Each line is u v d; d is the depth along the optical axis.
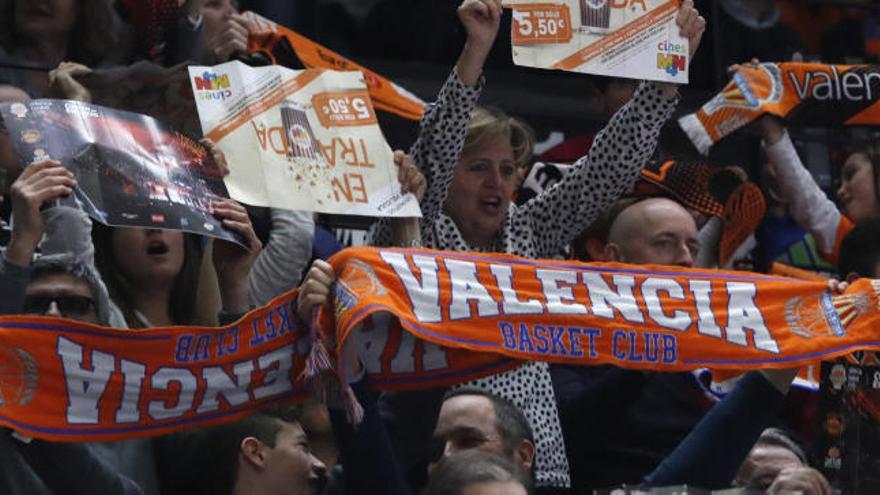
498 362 13.66
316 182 14.20
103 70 15.30
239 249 14.31
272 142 14.16
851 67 19.23
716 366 13.91
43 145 13.02
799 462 15.40
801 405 17.58
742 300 14.14
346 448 12.62
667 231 16.88
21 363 12.41
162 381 12.76
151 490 13.59
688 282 14.07
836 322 14.27
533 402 15.35
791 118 19.09
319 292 12.80
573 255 17.58
